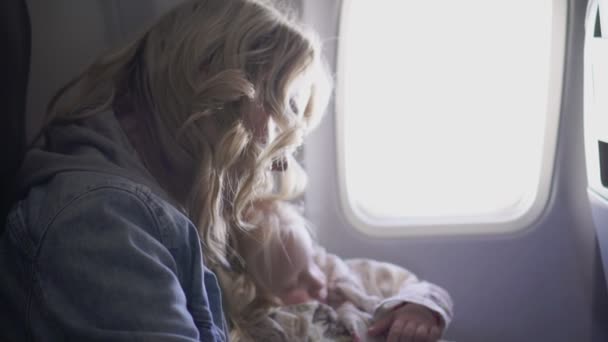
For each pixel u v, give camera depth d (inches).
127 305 23.7
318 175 55.5
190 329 24.7
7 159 34.5
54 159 28.9
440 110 54.9
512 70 53.8
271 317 46.0
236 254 41.3
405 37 53.0
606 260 48.3
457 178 56.7
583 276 56.6
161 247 26.4
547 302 57.4
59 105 35.5
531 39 53.0
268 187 46.2
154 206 27.3
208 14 32.9
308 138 54.6
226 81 29.9
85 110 32.4
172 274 25.6
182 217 28.6
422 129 55.4
